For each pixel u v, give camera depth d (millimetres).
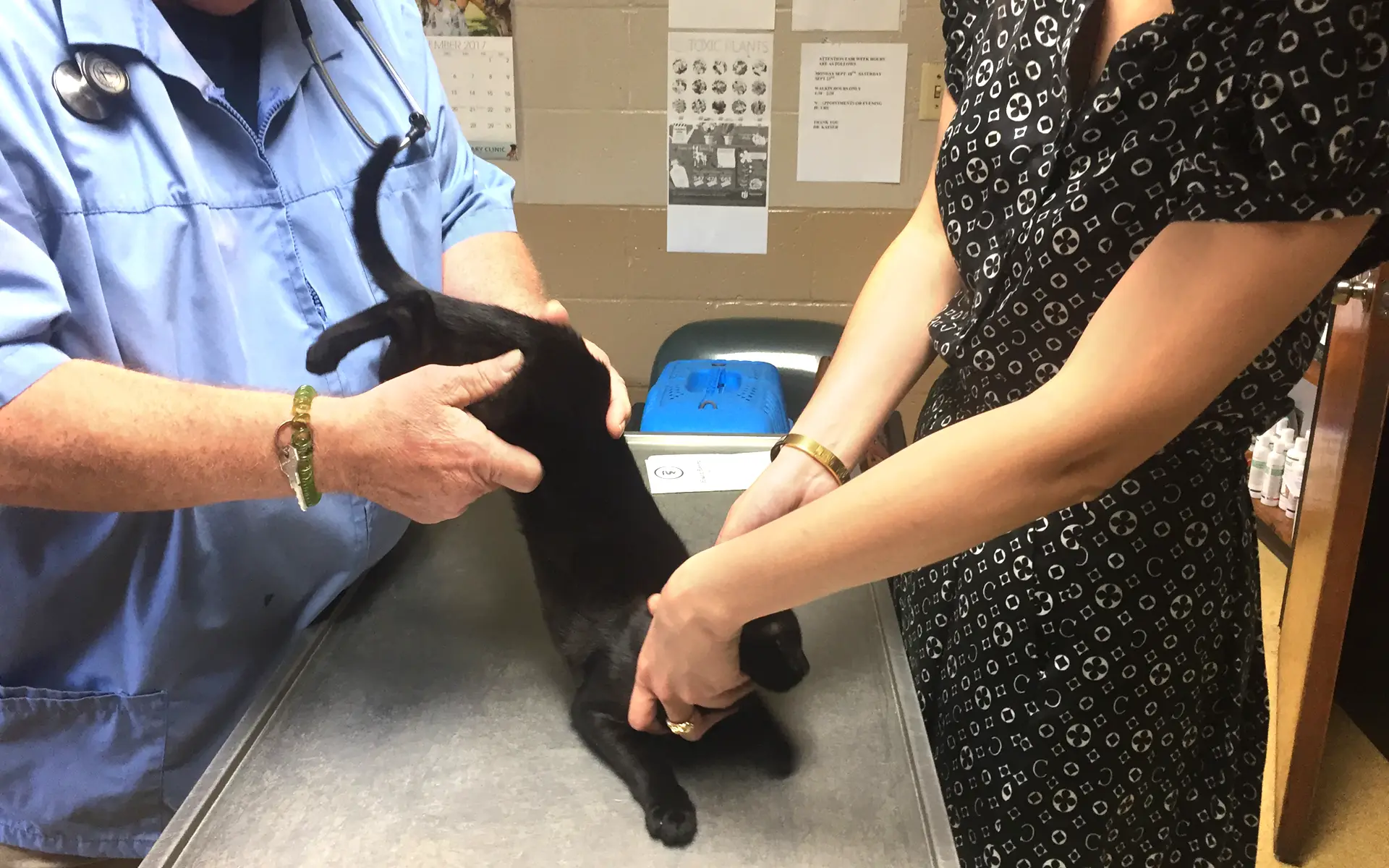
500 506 1054
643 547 845
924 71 1911
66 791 829
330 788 672
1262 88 464
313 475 717
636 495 900
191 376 798
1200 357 500
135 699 804
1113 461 536
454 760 702
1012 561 748
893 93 1934
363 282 900
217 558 805
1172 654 737
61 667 827
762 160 2000
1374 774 1625
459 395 732
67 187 702
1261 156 472
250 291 840
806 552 582
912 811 654
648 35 1917
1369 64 451
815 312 2125
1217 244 489
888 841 630
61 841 845
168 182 770
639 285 2129
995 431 541
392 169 952
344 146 929
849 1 1868
